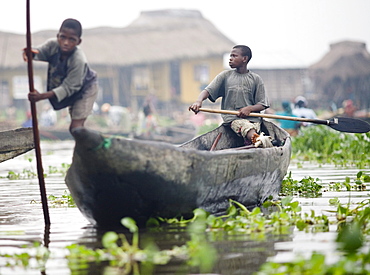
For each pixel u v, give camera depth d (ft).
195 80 172.55
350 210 27.20
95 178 23.30
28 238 23.57
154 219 24.72
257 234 23.06
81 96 25.18
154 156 23.43
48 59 24.93
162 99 169.89
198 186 25.29
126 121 142.31
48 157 77.97
